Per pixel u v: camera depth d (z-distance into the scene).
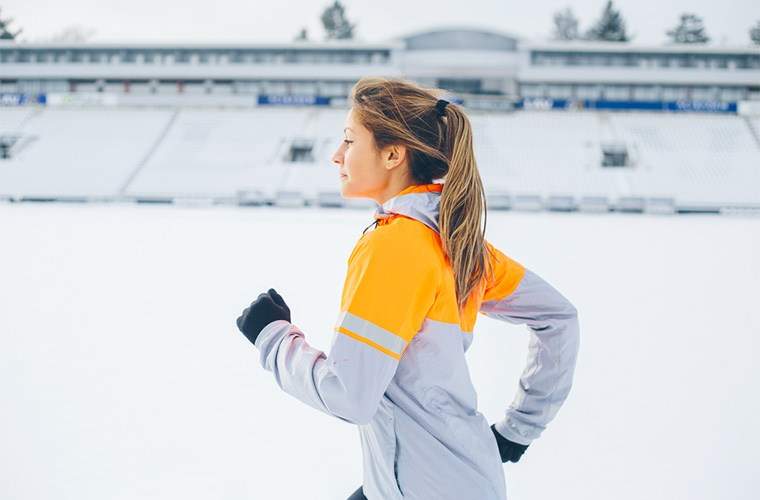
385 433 1.31
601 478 2.79
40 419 3.47
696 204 23.45
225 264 9.23
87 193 25.55
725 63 30.56
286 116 31.02
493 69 31.66
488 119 30.03
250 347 5.04
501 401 3.71
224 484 2.72
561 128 29.39
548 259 9.80
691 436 3.27
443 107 1.39
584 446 3.14
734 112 29.73
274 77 31.89
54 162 27.67
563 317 1.56
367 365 1.20
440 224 1.33
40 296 7.12
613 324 5.83
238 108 31.66
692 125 29.30
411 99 1.38
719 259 10.36
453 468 1.29
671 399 3.85
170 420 3.49
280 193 23.38
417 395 1.30
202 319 6.05
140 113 31.38
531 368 1.61
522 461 2.96
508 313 1.58
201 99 31.56
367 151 1.39
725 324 5.86
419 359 1.29
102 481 2.73
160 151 28.44
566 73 31.25
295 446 3.14
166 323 5.89
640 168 26.48
